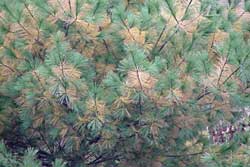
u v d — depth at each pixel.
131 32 3.20
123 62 2.99
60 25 3.27
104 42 3.31
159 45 3.32
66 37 3.26
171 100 3.11
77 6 3.13
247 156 3.38
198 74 3.19
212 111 3.36
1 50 3.21
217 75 3.16
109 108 3.13
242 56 3.12
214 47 3.33
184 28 3.31
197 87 3.22
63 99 3.13
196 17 3.32
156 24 3.28
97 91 3.08
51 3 3.19
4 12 3.20
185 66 3.23
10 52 3.21
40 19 3.18
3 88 3.26
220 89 3.17
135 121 3.26
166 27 3.29
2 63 3.22
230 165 3.34
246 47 3.17
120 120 3.24
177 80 3.07
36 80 3.10
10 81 3.24
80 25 3.18
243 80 3.17
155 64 3.02
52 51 3.04
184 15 3.27
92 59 3.33
